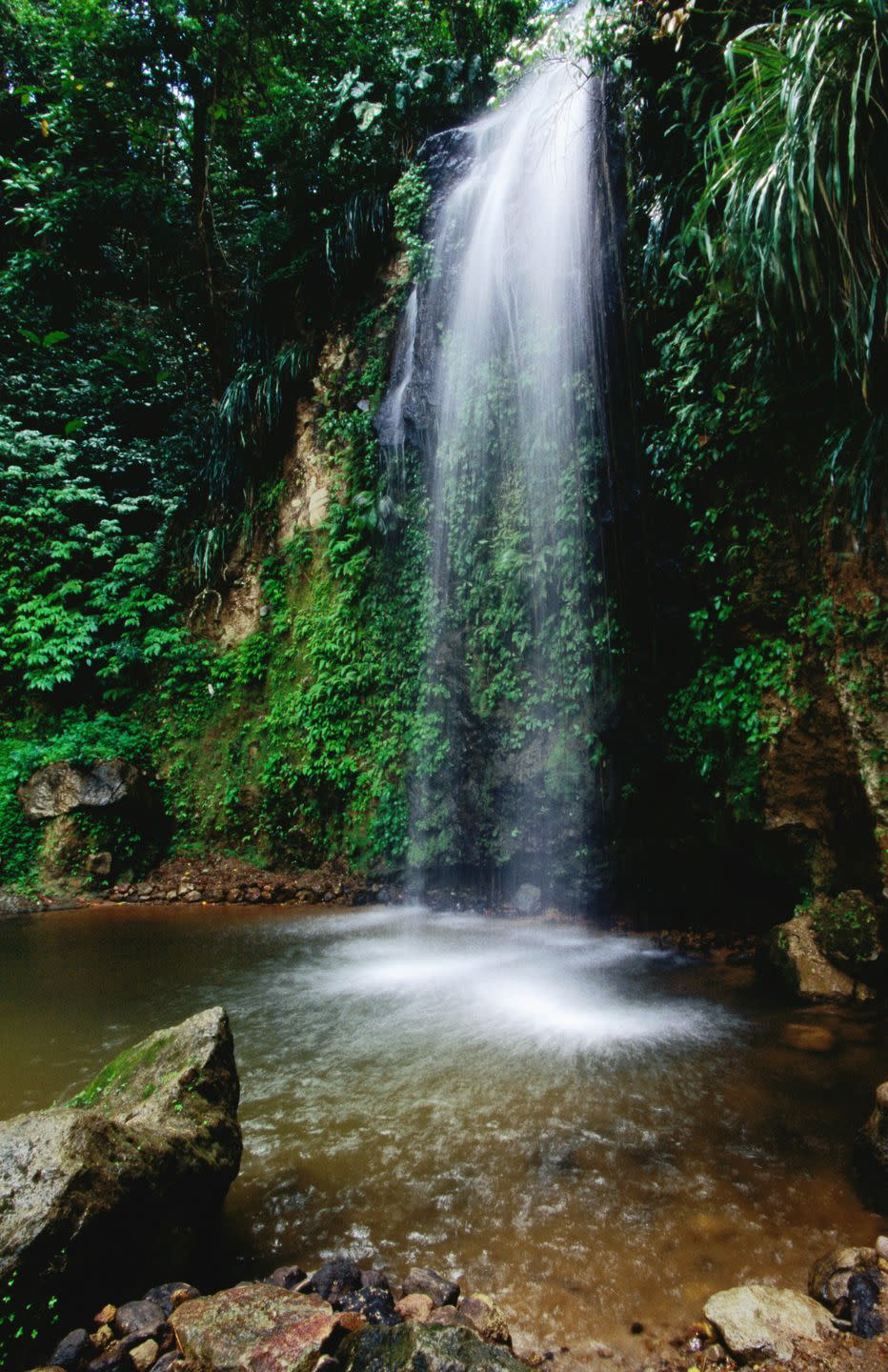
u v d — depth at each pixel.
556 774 7.50
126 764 9.36
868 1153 2.92
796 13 4.70
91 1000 5.21
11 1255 1.80
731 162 4.55
